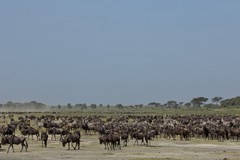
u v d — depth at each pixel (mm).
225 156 84375
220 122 155875
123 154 86375
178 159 77062
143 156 82812
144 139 119000
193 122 162250
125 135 105875
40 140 115000
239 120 167625
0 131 113375
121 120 175250
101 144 106062
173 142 117688
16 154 84688
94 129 137750
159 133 133250
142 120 180750
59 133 118750
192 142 118188
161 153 89125
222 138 129625
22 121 159125
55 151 90750
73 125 140125
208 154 88062
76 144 96375
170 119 178500
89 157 80688
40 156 81875
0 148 93062
